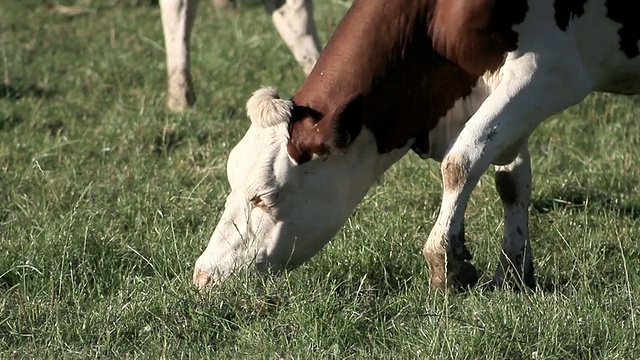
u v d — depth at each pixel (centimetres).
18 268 1098
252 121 984
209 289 980
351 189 1002
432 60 993
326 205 988
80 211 1252
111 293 1039
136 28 2258
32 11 2422
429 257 990
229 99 1755
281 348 897
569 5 1002
